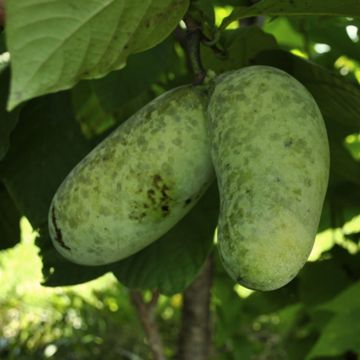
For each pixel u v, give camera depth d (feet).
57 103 2.05
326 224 2.78
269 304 3.00
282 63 1.79
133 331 3.71
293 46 2.76
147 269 1.95
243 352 3.36
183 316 2.62
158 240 1.95
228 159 1.40
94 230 1.52
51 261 1.96
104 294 3.84
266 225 1.33
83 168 1.53
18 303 3.83
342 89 1.71
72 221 1.53
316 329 3.00
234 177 1.38
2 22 1.28
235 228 1.35
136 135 1.51
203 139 1.51
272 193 1.35
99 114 2.28
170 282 1.94
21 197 1.96
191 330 2.59
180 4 1.34
